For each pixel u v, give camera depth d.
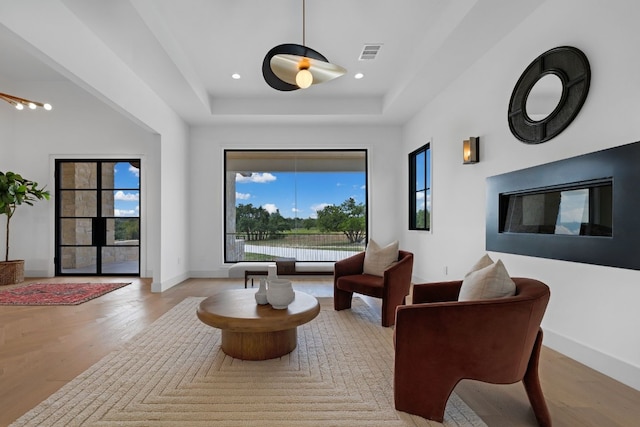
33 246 5.86
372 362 2.37
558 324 2.51
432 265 4.71
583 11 2.28
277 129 5.94
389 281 3.17
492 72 3.29
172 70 3.80
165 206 4.86
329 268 5.46
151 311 3.65
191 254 5.85
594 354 2.21
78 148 5.91
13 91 5.81
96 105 5.94
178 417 1.69
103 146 5.92
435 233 4.61
